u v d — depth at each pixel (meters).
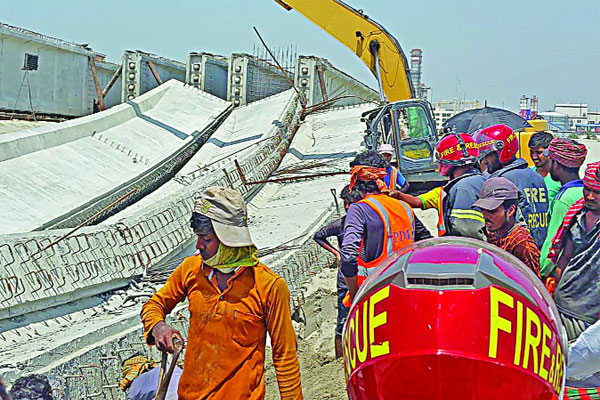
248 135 19.42
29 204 11.78
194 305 3.62
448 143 5.68
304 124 22.25
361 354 2.33
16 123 19.09
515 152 5.78
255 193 14.41
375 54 17.08
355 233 5.05
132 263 8.38
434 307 2.23
